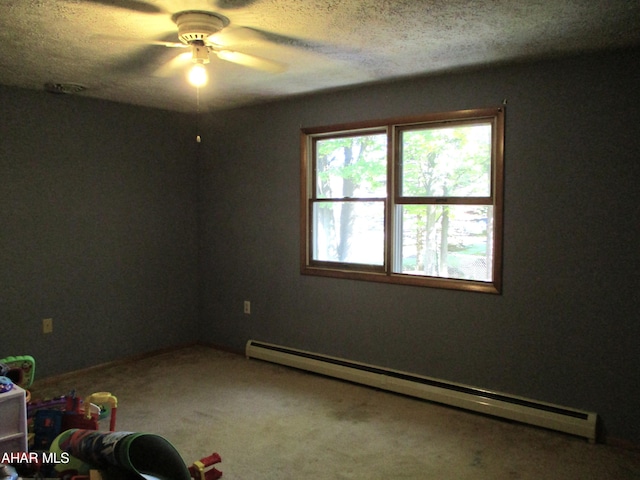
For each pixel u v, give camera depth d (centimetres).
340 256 400
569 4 210
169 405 340
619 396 285
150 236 455
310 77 338
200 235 492
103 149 417
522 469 258
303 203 411
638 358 279
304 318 420
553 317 303
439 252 350
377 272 377
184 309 486
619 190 280
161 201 461
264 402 346
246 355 450
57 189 391
